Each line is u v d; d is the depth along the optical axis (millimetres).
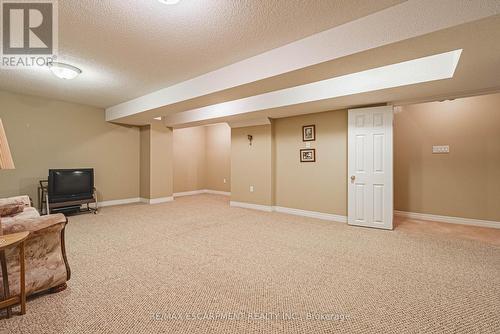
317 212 4762
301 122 4973
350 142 4168
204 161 8656
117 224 4184
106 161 5832
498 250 2996
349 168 4191
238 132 5918
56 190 4531
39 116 4770
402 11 1859
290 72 2549
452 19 1670
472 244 3215
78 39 2463
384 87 3082
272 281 2234
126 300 1921
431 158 4480
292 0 1826
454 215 4285
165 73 3395
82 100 5000
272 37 2398
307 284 2184
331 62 2295
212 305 1862
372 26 2002
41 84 3916
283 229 3930
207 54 2787
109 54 2801
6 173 4410
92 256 2785
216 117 5270
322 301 1922
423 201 4566
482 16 1575
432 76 2768
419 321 1682
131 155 6340
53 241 1982
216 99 3697
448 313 1770
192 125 6461
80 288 2098
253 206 5652
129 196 6309
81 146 5387
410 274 2371
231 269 2475
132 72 3359
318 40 2312
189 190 8148
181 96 3799
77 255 2811
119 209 5477
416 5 1801
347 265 2576
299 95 3898
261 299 1945
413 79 2887
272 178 5371
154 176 6332
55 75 3416
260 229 3924
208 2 1860
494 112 3969
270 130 5340
